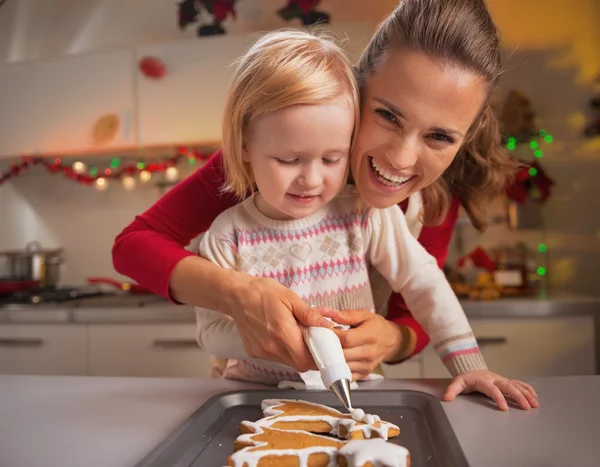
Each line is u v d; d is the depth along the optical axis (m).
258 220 0.86
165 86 2.30
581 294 2.25
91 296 2.39
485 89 0.70
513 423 0.59
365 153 0.73
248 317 0.68
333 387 0.59
